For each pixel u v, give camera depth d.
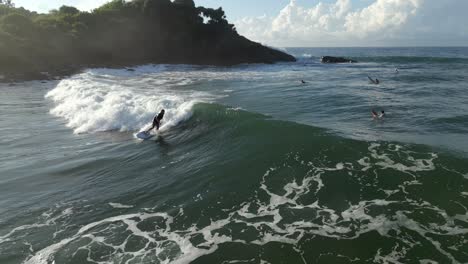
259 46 78.44
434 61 68.38
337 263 6.68
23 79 37.88
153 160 12.77
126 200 9.62
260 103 21.91
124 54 63.31
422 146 11.40
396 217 8.01
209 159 12.39
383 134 14.34
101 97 22.14
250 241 7.45
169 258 6.95
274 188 9.80
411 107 19.78
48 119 19.97
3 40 44.50
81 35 58.84
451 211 8.09
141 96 21.55
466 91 25.42
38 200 9.72
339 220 8.06
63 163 12.67
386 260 6.68
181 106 18.27
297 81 33.97
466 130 14.87
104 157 13.23
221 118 16.03
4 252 7.29
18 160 13.09
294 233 7.66
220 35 77.50
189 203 9.28
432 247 6.95
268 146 12.62
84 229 8.16
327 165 10.77
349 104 21.03
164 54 68.94
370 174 9.99
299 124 14.13
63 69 44.81
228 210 8.81
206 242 7.48
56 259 7.04
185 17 75.50
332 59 74.12
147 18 72.81
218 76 41.44
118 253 7.17
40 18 61.28
